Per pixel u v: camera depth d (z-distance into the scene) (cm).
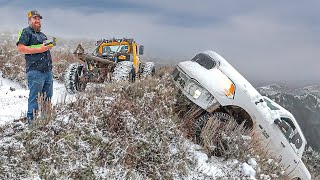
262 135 625
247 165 537
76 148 418
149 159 461
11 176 356
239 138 566
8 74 882
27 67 472
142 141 464
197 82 623
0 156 373
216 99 598
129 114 498
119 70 820
